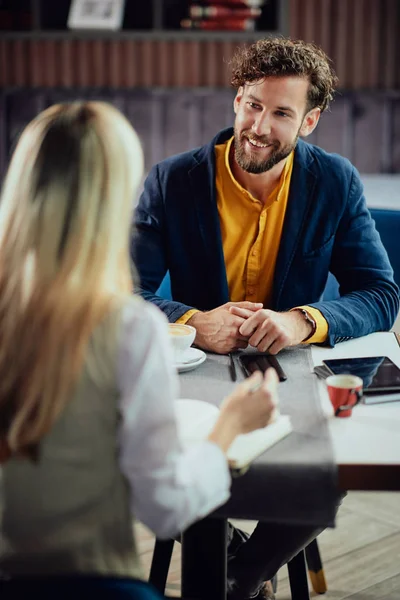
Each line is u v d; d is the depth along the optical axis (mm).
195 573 1188
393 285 1912
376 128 6004
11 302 853
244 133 1835
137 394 858
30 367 843
